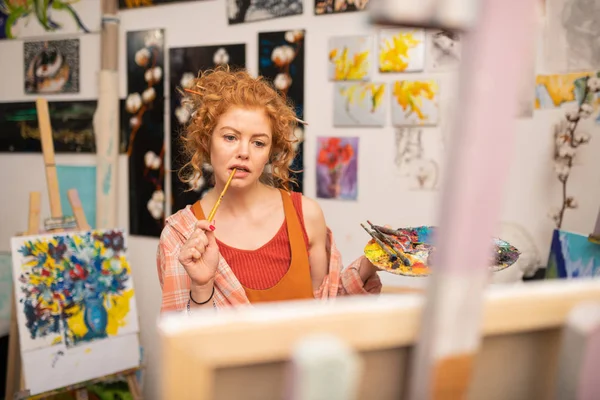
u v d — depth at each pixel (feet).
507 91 1.19
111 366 6.81
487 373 1.63
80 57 8.40
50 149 7.11
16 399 6.09
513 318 1.56
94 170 8.48
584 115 6.04
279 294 4.08
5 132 8.94
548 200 6.27
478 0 1.17
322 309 1.41
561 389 1.48
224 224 4.22
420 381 1.33
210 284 3.71
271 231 4.25
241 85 4.00
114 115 8.16
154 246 8.25
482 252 1.26
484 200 1.23
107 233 7.09
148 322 8.41
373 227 4.14
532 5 1.18
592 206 6.09
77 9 8.32
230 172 3.94
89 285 6.76
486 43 1.17
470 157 1.20
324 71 7.04
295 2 7.09
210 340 1.32
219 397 1.37
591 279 1.73
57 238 6.67
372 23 1.16
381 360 1.47
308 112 7.18
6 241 9.01
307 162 7.25
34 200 6.93
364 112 6.89
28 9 8.64
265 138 4.01
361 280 4.35
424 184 6.73
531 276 6.38
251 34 7.39
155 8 7.92
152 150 8.09
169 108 7.93
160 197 8.09
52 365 6.33
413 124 6.67
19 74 8.78
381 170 6.93
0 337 8.27
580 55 6.00
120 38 8.18
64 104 8.50
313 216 4.42
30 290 6.31
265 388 1.42
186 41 7.78
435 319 1.28
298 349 1.20
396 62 6.66
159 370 1.36
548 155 6.23
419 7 1.14
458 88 1.21
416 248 3.91
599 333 1.42
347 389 1.20
